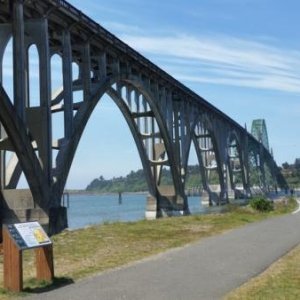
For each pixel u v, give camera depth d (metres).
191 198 161.62
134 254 16.52
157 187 64.62
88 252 16.91
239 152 126.25
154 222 28.33
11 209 32.81
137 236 21.28
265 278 11.90
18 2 31.98
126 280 11.96
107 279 12.13
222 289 10.89
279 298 9.76
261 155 165.00
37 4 34.16
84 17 39.47
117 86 50.47
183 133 69.62
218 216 33.88
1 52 32.62
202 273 12.78
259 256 15.66
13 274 11.00
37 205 32.41
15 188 35.22
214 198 100.88
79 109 39.31
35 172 31.39
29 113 33.34
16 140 30.27
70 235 21.41
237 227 25.80
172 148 62.81
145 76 55.88
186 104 71.69
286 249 17.30
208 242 19.39
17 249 11.01
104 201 167.88
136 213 77.00
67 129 36.88
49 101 34.00
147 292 10.66
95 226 25.80
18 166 35.56
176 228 24.83
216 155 96.12
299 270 12.92
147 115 58.12
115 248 17.86
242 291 10.45
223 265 13.97
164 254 16.22
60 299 10.20
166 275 12.53
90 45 43.22
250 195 129.12
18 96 31.20
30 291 10.96
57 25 37.97
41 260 12.00
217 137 94.25
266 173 187.38
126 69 50.19
